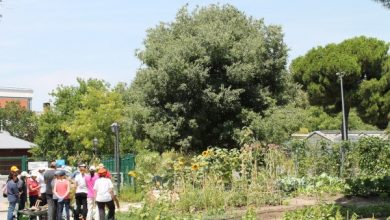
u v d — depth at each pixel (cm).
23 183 1875
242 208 1761
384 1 1399
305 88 5547
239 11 3228
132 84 3250
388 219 1141
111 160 3325
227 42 2962
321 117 7312
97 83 4753
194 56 2969
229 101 2925
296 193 2105
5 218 2116
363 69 5353
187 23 3180
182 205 1742
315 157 2720
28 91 11881
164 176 2077
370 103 5300
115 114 4312
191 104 2958
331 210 1337
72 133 4297
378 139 2689
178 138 3011
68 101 4875
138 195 2436
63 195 1670
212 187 1803
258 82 3148
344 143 2717
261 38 3075
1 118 7169
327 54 5362
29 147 4844
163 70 2938
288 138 2989
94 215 1698
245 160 1956
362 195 1939
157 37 3219
